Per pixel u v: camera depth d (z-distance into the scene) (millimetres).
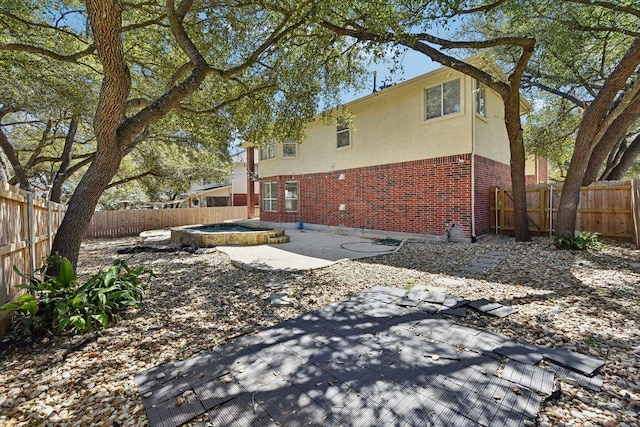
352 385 2336
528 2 6500
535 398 2117
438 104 10125
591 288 4473
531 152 13578
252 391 2309
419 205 10617
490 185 10672
